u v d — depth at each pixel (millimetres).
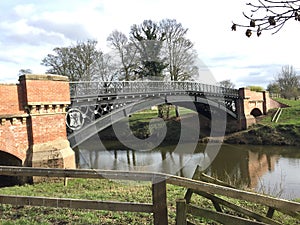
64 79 14234
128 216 6285
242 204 7344
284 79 68312
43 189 10500
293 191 16797
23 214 6527
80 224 5949
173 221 6027
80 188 10391
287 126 35562
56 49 30469
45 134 13320
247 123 37250
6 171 5262
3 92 12008
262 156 27875
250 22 2727
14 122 12328
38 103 12984
